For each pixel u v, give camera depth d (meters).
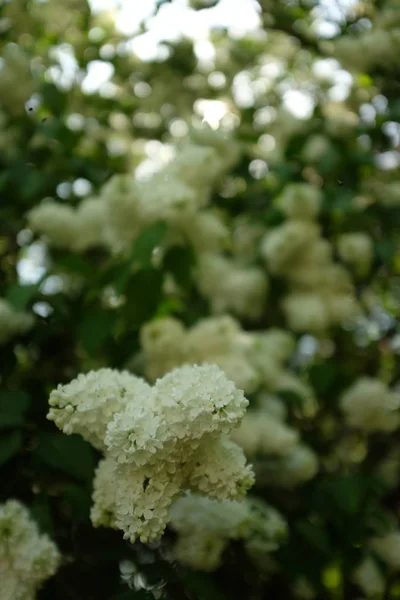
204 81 3.88
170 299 2.34
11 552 1.41
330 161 2.97
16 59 2.74
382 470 2.79
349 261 3.02
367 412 2.54
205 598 1.67
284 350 2.61
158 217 2.10
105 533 1.89
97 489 1.31
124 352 2.09
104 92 3.72
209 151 2.33
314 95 3.58
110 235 2.17
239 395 1.10
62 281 2.57
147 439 1.06
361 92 3.37
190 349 2.09
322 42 3.52
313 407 2.86
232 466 1.15
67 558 1.84
